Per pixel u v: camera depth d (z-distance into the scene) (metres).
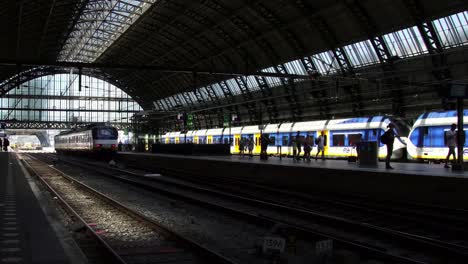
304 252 10.02
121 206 15.77
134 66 24.53
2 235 9.52
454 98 19.73
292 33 45.25
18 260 7.47
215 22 49.78
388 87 41.72
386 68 40.06
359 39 39.97
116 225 13.05
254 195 21.98
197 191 23.06
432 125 33.00
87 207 16.81
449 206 16.17
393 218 14.71
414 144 34.16
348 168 21.69
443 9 32.53
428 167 22.72
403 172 18.58
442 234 12.59
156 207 17.25
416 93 39.69
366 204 17.66
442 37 34.69
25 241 8.95
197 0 44.78
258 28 47.44
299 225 13.20
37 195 17.42
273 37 47.53
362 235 12.04
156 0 46.50
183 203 18.22
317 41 44.00
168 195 20.70
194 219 14.45
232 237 11.69
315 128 44.00
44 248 8.37
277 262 8.88
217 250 10.20
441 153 32.19
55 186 24.80
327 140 42.47
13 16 46.12
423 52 36.91
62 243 8.93
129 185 25.98
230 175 31.14
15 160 49.31
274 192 22.31
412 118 39.22
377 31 38.09
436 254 9.85
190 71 26.08
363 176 20.06
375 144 23.42
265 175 27.19
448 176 16.33
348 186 20.89
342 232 12.50
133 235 11.62
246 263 9.05
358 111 47.03
